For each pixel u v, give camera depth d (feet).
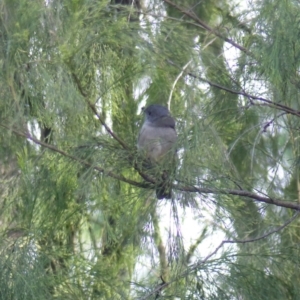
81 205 23.12
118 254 28.12
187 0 30.73
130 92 25.70
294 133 26.68
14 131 19.92
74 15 19.16
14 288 20.65
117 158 20.39
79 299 22.97
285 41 20.30
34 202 21.90
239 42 24.76
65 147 20.81
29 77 18.97
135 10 21.68
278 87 22.03
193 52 22.17
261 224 26.89
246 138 27.81
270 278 22.29
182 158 19.94
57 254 23.25
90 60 20.86
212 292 20.76
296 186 30.14
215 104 24.08
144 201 21.44
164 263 25.61
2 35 19.13
